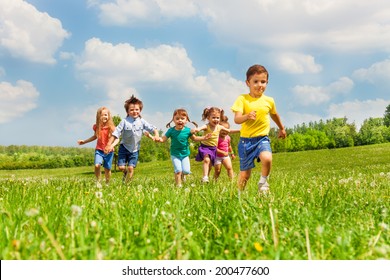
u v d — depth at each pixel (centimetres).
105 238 500
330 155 8031
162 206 753
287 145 18838
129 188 1256
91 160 15325
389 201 916
